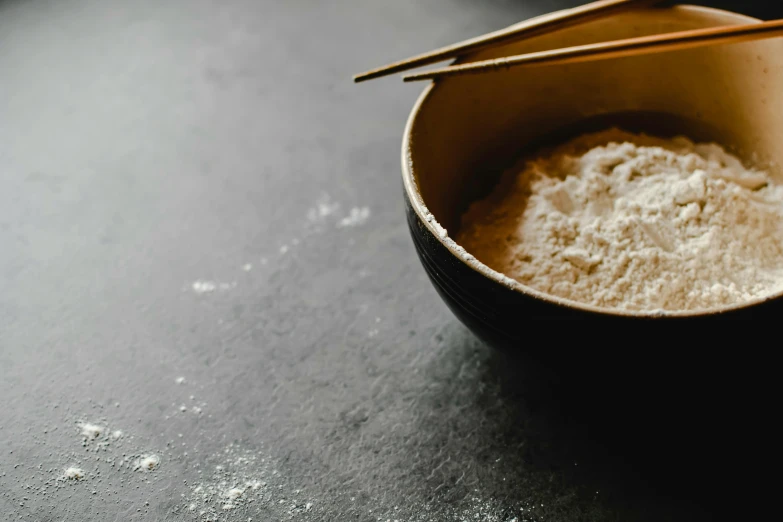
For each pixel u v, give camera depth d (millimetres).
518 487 463
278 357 510
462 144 505
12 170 606
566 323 421
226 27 710
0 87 666
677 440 469
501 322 434
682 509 453
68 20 730
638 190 494
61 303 536
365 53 673
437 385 495
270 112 635
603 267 467
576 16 499
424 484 467
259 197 582
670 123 526
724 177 499
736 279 464
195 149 613
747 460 462
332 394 495
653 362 424
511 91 511
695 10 498
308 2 736
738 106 506
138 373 507
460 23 688
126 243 562
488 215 502
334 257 549
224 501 466
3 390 503
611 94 525
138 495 469
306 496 466
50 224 574
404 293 531
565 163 513
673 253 470
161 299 535
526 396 488
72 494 470
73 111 645
